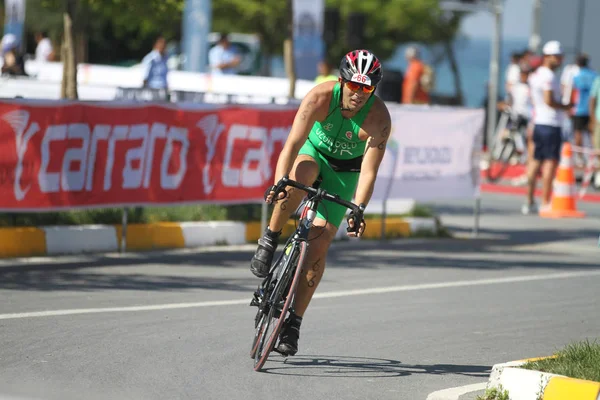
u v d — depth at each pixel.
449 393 13.28
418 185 28.45
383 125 14.38
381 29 80.38
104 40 73.12
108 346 15.35
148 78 42.56
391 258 25.62
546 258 26.73
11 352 14.76
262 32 76.25
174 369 14.21
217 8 74.12
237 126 25.48
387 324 17.86
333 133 14.48
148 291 19.88
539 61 47.97
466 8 54.06
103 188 23.28
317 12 41.38
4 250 22.64
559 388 12.25
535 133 36.09
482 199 41.25
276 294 14.20
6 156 21.77
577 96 46.09
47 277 20.83
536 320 18.73
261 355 14.21
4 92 41.22
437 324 18.06
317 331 17.09
